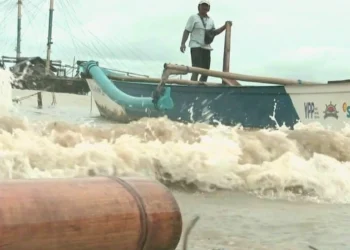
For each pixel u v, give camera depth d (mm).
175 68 16562
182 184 7578
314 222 5816
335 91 13742
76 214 2494
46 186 2525
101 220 2559
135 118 19297
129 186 2783
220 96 16422
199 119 16969
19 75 32531
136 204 2711
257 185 7555
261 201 6930
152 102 17516
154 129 8680
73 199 2529
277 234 5250
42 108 25578
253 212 6199
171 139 8383
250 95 15734
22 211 2354
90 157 7312
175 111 17609
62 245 2443
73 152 7266
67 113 22484
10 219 2311
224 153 7836
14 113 11484
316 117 14266
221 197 7066
